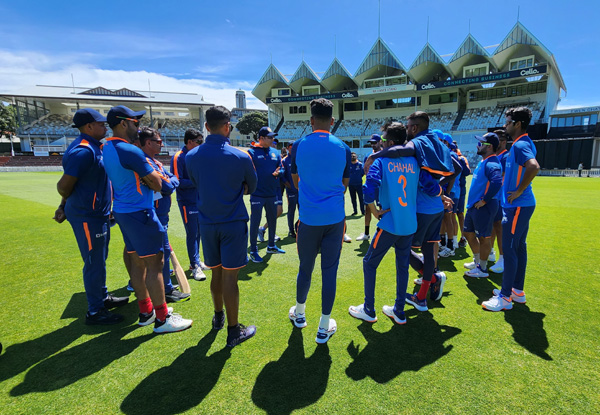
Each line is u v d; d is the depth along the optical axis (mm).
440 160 2648
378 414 1710
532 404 1770
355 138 41938
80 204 2564
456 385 1922
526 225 2799
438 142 2723
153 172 2467
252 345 2369
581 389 1880
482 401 1794
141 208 2480
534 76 31469
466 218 3959
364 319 2715
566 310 2867
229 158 2236
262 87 45625
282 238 6027
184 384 1951
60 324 2703
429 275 2863
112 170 2414
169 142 52344
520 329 2551
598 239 5359
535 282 3516
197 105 50812
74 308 3010
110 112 2443
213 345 2375
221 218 2266
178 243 5480
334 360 2176
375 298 3197
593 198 10984
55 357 2227
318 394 1858
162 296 2547
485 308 2912
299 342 2402
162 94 56562
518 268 2992
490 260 4461
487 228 3650
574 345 2322
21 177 23266
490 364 2113
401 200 2473
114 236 6016
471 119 35594
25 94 48531
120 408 1767
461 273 3947
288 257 4680
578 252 4602
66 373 2055
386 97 41094
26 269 4066
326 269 2381
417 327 2611
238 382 1968
